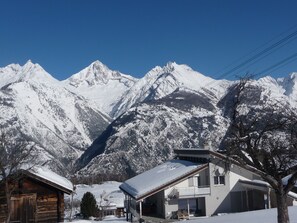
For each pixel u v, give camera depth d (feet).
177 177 148.25
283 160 68.28
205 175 152.15
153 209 155.33
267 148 69.56
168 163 181.47
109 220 157.69
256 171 68.39
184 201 152.15
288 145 68.54
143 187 149.07
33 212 106.42
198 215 148.15
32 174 104.42
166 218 145.28
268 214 96.02
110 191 279.69
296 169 67.62
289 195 132.26
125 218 168.04
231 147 68.80
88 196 170.09
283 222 67.00
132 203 158.30
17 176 99.86
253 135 68.33
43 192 107.96
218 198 150.10
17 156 105.19
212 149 156.97
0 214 104.06
